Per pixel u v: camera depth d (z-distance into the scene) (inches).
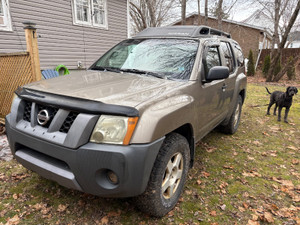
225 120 164.7
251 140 178.1
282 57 792.9
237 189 113.1
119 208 94.8
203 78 109.5
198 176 122.7
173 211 95.0
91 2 364.2
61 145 70.4
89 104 69.9
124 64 123.3
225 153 152.9
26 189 104.8
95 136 68.3
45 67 316.2
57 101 74.8
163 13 798.5
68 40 340.5
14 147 86.5
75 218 88.7
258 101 326.3
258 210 98.2
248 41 981.2
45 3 301.1
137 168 68.8
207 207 98.8
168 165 86.7
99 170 68.6
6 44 268.2
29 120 84.0
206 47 121.8
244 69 192.2
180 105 87.2
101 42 397.1
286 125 220.4
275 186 116.4
